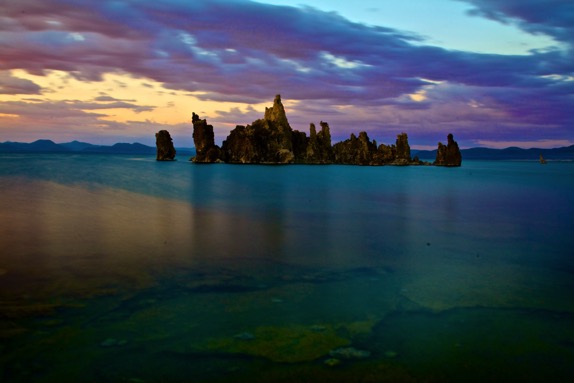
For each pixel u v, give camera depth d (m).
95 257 20.50
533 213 40.41
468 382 10.30
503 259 21.88
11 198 42.56
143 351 11.48
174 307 14.53
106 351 11.44
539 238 27.53
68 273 17.88
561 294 16.48
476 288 17.12
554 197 57.81
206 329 12.87
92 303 14.65
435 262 21.12
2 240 23.53
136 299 15.16
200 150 172.50
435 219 35.66
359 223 32.66
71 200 42.12
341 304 15.15
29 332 12.40
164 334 12.47
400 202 48.78
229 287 16.72
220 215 35.12
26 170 94.19
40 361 10.86
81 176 78.88
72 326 12.84
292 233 27.89
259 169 130.62
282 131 173.88
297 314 14.19
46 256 20.44
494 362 11.25
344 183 79.19
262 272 18.81
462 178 106.00
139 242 23.98
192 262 20.16
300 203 45.47
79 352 11.34
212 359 11.14
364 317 14.02
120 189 55.88
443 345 12.16
